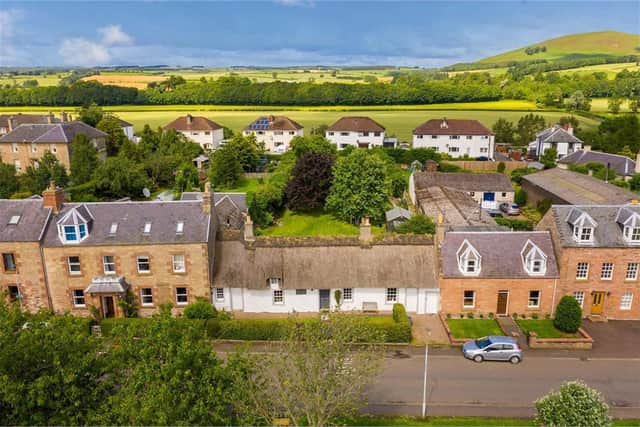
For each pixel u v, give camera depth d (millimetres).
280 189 81750
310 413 26312
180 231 45406
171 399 21500
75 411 23234
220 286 45844
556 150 114562
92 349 24844
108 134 117250
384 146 131250
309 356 27406
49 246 44469
